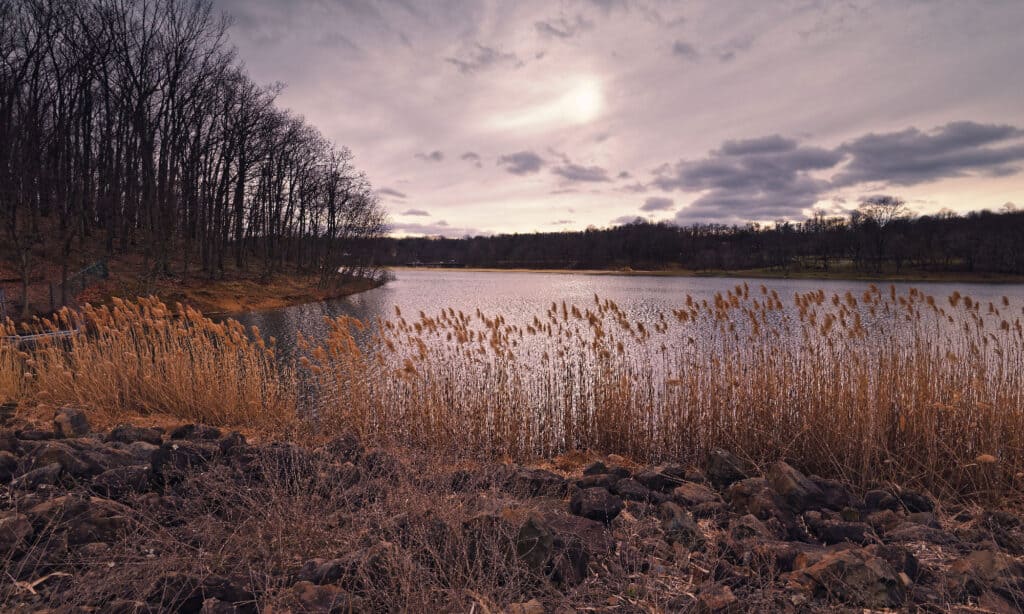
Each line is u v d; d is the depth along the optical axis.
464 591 3.29
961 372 6.89
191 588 3.31
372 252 73.38
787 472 5.38
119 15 39.06
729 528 4.57
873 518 4.92
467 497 4.52
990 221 118.88
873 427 6.45
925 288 71.50
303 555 3.85
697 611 3.33
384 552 3.58
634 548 4.05
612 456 7.51
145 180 39.84
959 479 6.06
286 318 31.48
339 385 8.61
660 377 8.69
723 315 8.30
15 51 36.19
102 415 8.84
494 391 8.52
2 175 28.91
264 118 50.66
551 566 3.65
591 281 101.69
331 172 60.66
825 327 7.59
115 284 31.80
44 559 3.58
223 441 6.04
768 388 7.29
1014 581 3.64
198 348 9.50
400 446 6.77
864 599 3.48
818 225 140.38
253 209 53.44
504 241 197.50
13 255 29.77
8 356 10.12
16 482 4.56
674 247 162.00
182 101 42.44
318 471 5.09
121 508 4.34
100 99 41.56
